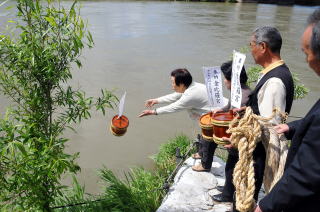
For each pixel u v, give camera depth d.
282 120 2.76
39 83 2.85
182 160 4.79
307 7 38.06
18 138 2.69
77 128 7.29
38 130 2.92
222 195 3.82
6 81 2.84
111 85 9.98
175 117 8.10
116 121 3.48
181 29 19.77
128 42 15.83
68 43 2.84
